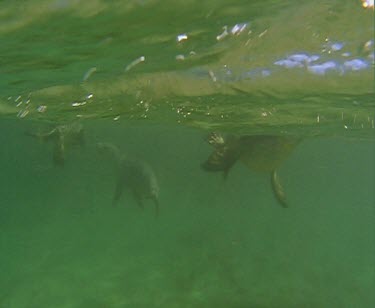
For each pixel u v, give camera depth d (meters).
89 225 24.52
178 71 5.03
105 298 12.47
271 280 14.85
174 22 3.40
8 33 3.68
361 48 3.81
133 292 12.98
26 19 3.40
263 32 3.62
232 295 12.94
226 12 3.21
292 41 3.84
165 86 5.61
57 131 12.33
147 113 7.93
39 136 12.38
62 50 4.16
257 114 7.48
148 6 3.10
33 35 3.73
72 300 12.38
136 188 11.59
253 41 3.82
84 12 3.24
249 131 9.23
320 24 3.38
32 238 21.00
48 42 3.90
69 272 15.14
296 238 24.50
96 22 3.42
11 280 14.28
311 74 4.71
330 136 11.30
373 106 6.05
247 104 6.55
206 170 9.14
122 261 16.66
